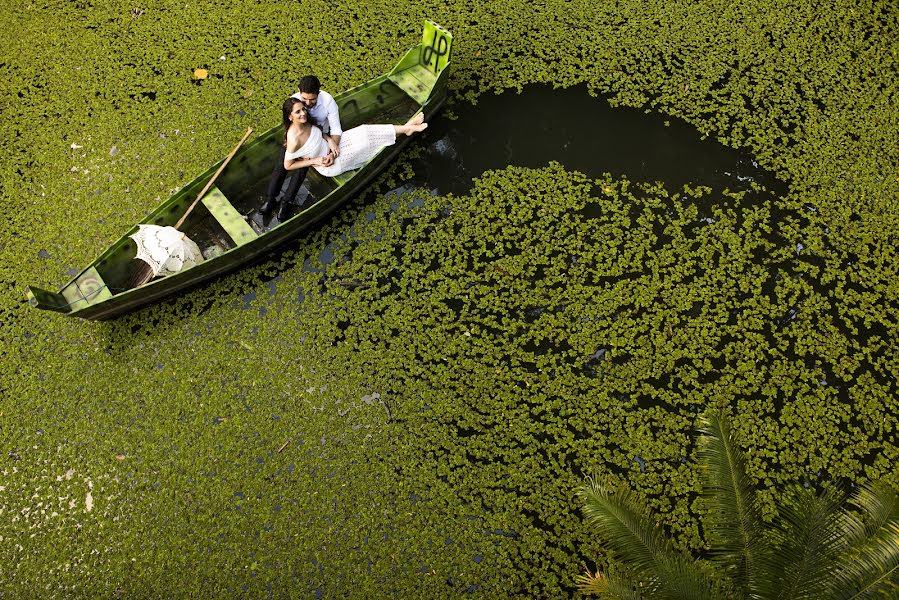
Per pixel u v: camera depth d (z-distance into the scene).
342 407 6.36
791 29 8.73
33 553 5.73
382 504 5.92
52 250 7.12
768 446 6.16
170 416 6.29
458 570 5.65
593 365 6.56
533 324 6.77
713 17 8.84
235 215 6.83
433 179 7.64
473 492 5.97
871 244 7.23
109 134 7.85
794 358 6.59
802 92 8.28
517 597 5.54
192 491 5.96
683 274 7.03
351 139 6.98
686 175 7.70
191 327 6.70
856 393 6.38
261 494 5.96
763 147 7.89
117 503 5.92
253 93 8.10
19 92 8.19
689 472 6.02
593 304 6.86
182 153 7.69
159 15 8.78
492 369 6.54
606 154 7.84
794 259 7.15
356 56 8.39
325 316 6.79
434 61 7.58
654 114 8.15
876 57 8.49
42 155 7.71
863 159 7.75
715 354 6.59
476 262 7.12
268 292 6.91
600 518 4.52
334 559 5.70
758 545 4.29
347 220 7.33
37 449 6.15
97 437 6.20
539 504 5.91
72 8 8.84
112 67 8.38
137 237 6.34
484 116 8.06
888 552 3.92
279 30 8.64
